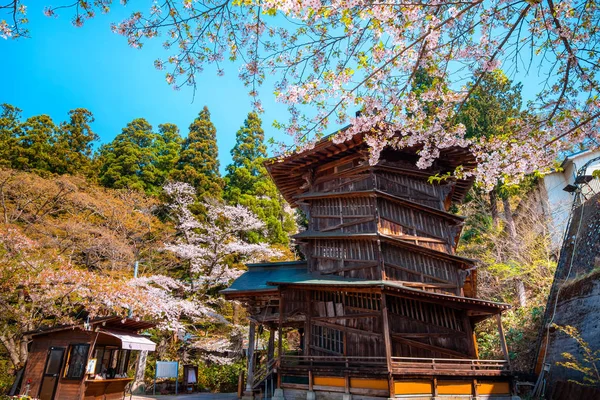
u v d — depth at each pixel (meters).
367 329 13.10
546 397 14.00
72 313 17.05
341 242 15.18
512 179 7.41
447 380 11.79
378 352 12.65
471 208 28.22
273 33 5.95
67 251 22.58
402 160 16.14
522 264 21.84
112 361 14.48
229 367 22.83
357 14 5.07
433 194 16.14
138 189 33.97
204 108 43.84
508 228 25.20
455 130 7.71
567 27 5.91
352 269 14.38
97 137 45.75
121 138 45.38
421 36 5.18
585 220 16.98
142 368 19.67
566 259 17.36
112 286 14.76
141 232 27.02
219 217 30.61
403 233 14.84
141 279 21.36
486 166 7.42
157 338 24.22
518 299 22.05
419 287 13.98
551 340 15.39
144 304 15.93
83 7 4.63
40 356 12.58
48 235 21.91
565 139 6.95
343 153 16.06
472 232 27.91
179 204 31.09
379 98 6.32
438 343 13.25
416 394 11.25
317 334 13.98
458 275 14.85
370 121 7.10
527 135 6.76
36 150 33.06
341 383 11.94
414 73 5.77
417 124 7.21
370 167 15.20
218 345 23.95
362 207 15.16
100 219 26.19
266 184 39.34
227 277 25.83
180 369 23.47
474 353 13.41
